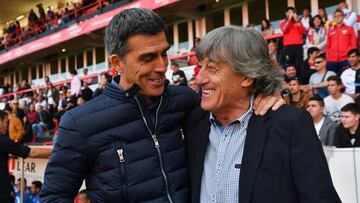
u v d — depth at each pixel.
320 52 5.93
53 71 19.14
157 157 1.30
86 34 13.29
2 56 18.72
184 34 13.12
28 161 4.62
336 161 2.31
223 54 1.18
